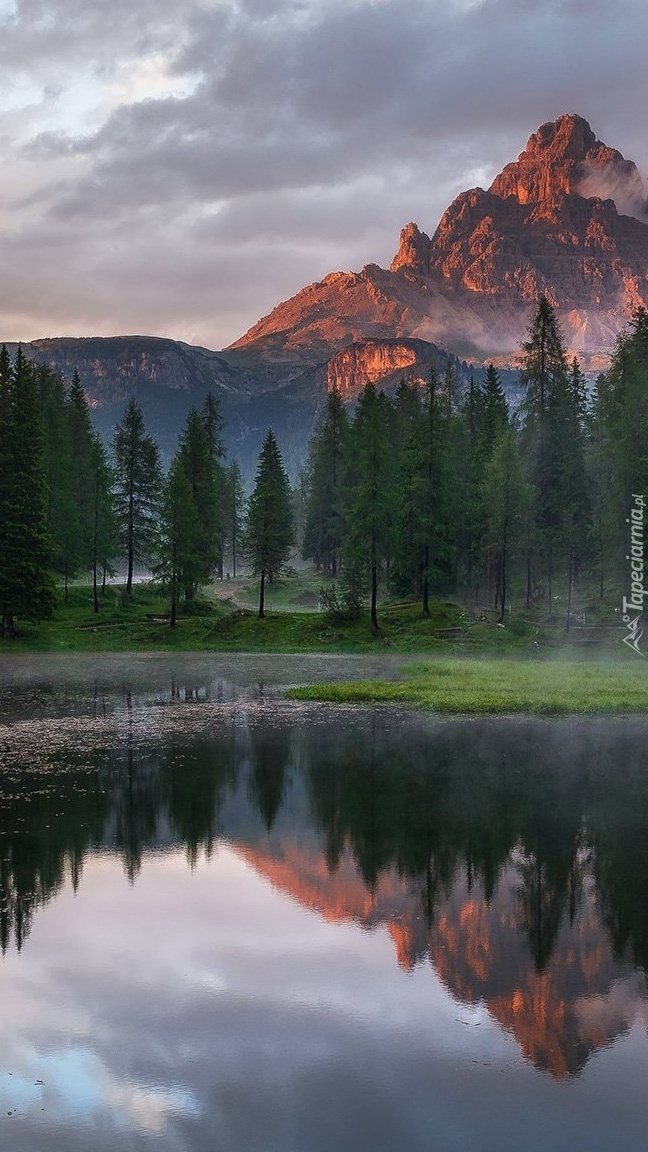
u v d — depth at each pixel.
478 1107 9.99
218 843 19.84
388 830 20.81
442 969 13.51
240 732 33.66
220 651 68.31
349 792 24.30
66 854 19.05
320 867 18.25
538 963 13.74
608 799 23.56
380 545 70.69
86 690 46.69
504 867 18.30
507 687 43.69
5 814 22.09
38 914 15.72
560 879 17.56
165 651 68.38
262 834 20.48
